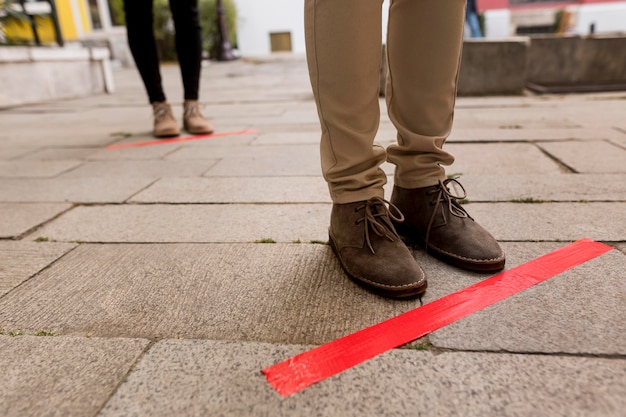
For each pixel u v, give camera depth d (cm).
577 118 300
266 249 125
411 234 120
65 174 210
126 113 402
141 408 72
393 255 102
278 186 179
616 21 1126
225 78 688
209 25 1095
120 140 283
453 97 109
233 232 138
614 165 187
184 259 122
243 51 1372
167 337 90
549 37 471
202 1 1089
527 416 67
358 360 80
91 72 554
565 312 91
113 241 136
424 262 113
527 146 227
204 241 133
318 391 74
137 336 91
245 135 282
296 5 1322
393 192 124
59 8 1003
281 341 87
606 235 124
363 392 73
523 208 146
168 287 108
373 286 100
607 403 69
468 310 93
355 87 96
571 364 77
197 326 93
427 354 81
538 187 165
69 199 175
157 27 1045
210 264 118
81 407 73
